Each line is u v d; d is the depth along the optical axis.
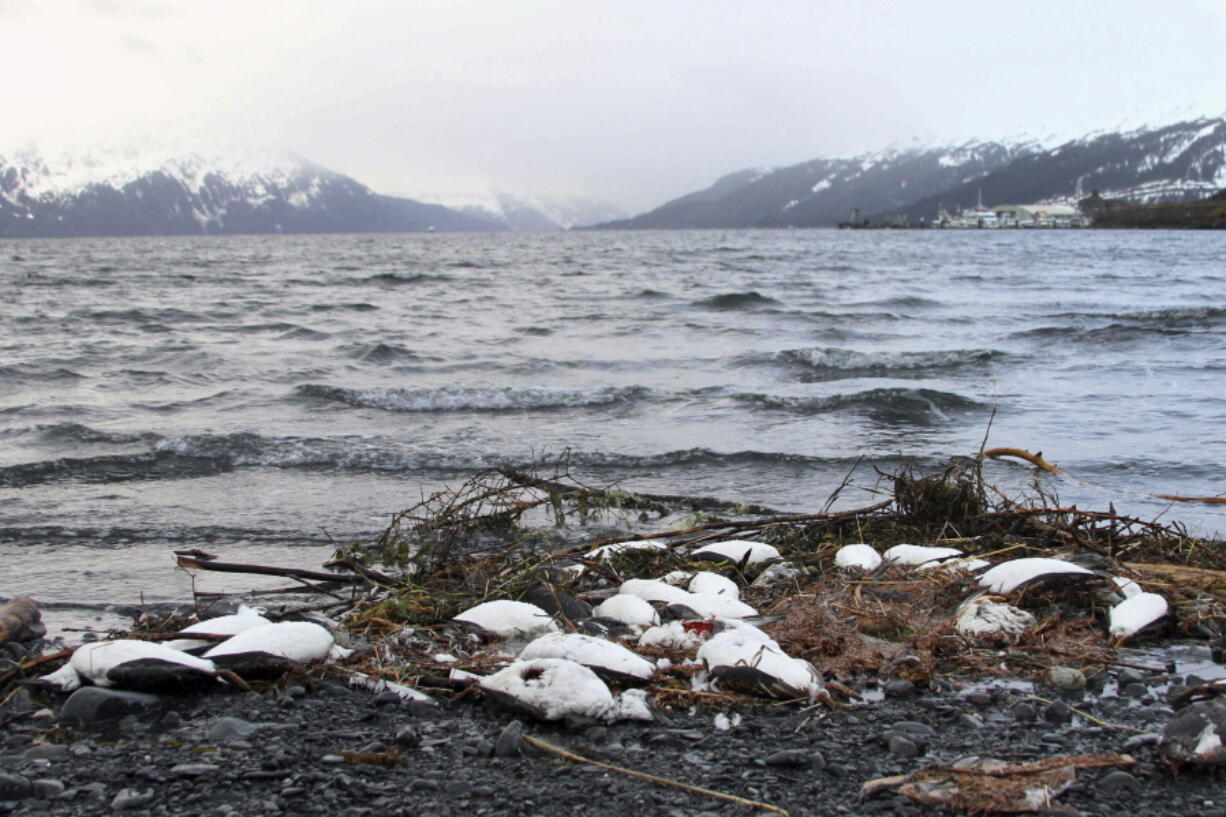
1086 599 4.47
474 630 4.18
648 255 69.06
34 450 9.09
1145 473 8.11
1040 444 9.20
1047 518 6.07
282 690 3.65
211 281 41.84
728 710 3.39
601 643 3.65
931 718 3.35
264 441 9.27
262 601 5.01
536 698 3.29
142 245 139.75
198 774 2.95
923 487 6.05
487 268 51.94
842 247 85.38
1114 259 56.72
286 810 2.74
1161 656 3.96
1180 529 5.89
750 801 2.76
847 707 3.43
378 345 16.75
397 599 4.65
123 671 3.53
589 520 6.88
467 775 2.94
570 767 2.98
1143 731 3.23
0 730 3.34
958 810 2.70
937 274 41.84
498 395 11.74
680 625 4.08
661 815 2.69
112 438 9.56
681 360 15.50
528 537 5.86
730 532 6.14
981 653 3.95
